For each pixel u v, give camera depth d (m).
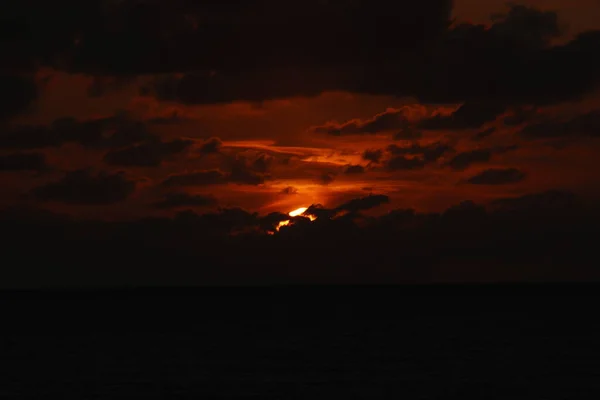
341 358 151.62
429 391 112.56
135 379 124.81
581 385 116.62
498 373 129.50
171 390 114.69
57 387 117.25
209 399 107.56
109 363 145.12
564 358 148.75
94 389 115.56
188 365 141.88
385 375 128.25
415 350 164.62
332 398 107.81
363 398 107.62
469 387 115.62
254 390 114.44
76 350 167.00
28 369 136.62
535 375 126.88
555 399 106.06
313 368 137.25
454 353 158.50
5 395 110.44
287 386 117.69
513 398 107.00
